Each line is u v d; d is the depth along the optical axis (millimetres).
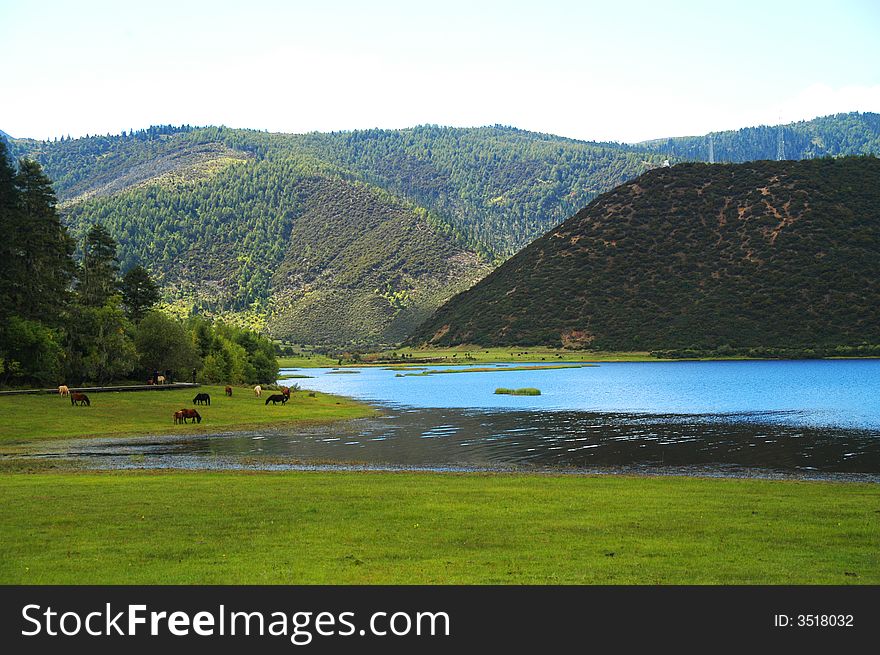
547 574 17844
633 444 52062
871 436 54781
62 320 94188
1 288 87000
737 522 23484
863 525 23031
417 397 102562
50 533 21891
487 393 109312
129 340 103750
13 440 54719
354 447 51031
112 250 118562
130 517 24203
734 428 61125
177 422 65875
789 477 37938
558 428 62781
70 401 74875
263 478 35062
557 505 26656
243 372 131500
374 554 19578
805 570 18156
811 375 136875
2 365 83125
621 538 21281
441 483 33188
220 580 17391
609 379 139500
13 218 90562
